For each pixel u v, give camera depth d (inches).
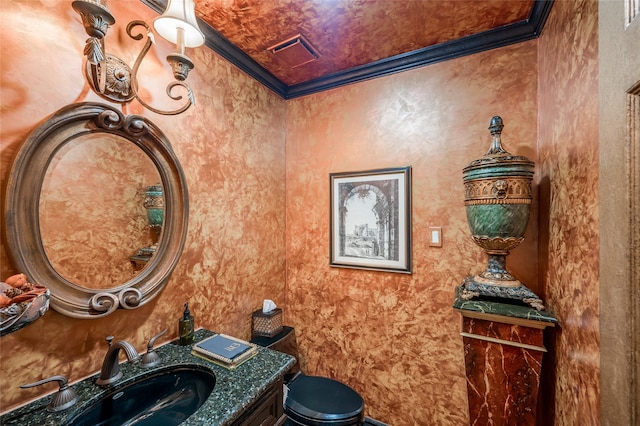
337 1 50.4
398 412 66.7
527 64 56.8
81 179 38.0
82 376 37.9
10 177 31.5
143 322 45.7
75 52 37.2
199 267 55.9
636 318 20.4
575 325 36.5
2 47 31.4
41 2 34.3
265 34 59.4
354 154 75.0
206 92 58.0
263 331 69.1
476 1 50.4
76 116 36.6
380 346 69.8
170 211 49.3
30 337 33.2
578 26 36.4
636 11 20.3
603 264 23.8
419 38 61.2
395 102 69.9
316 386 62.6
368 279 72.1
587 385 32.9
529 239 55.9
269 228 77.4
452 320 62.3
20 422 30.3
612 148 22.8
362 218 73.1
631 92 20.6
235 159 65.6
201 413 31.7
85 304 37.3
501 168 45.3
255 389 36.5
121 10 42.8
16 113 32.3
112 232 41.5
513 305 46.9
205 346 45.8
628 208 20.9
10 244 31.3
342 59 69.3
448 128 63.9
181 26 39.3
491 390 46.1
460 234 62.2
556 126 45.0
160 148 47.8
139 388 38.8
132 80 39.3
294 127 84.1
